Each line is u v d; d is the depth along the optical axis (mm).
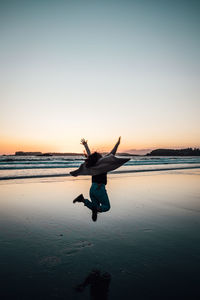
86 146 4359
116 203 6977
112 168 3916
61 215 5566
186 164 32594
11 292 2373
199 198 8008
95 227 4648
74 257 3217
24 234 4184
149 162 37500
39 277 2678
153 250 3498
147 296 2346
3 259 3133
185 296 2352
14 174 15328
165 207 6555
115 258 3199
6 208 6176
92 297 2312
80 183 11406
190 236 4176
